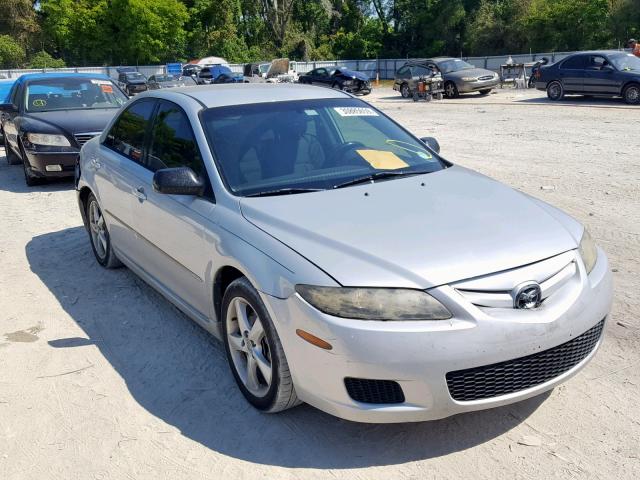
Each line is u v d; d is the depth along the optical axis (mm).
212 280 3754
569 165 10000
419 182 4031
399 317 2916
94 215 5965
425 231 3301
